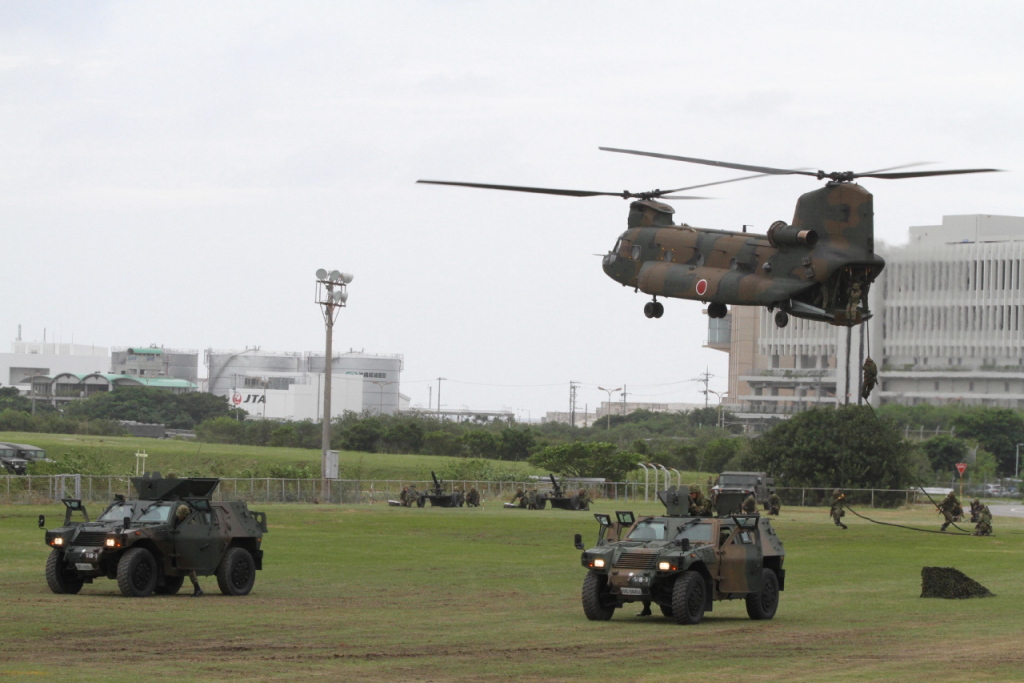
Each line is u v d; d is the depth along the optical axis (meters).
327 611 46.09
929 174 56.22
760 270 60.88
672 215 68.25
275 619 42.78
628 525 46.41
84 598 47.81
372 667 31.66
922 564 75.94
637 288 66.88
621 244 68.12
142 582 49.00
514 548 83.75
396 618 44.19
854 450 177.00
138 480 51.59
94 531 48.81
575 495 146.38
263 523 53.41
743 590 44.91
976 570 71.19
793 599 54.47
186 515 50.12
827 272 58.31
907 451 179.12
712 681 29.95
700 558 43.53
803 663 33.34
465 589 56.34
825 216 59.25
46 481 123.31
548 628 41.69
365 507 134.12
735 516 45.62
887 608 50.38
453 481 162.00
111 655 33.06
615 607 46.75
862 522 125.88
